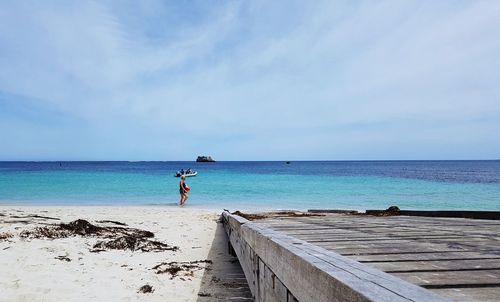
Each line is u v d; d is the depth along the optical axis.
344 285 1.46
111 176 51.31
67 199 23.47
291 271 2.33
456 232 4.50
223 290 5.32
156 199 23.86
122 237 8.70
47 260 6.53
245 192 29.00
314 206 20.52
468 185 35.56
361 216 8.86
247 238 4.46
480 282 1.98
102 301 4.77
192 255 7.52
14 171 70.62
